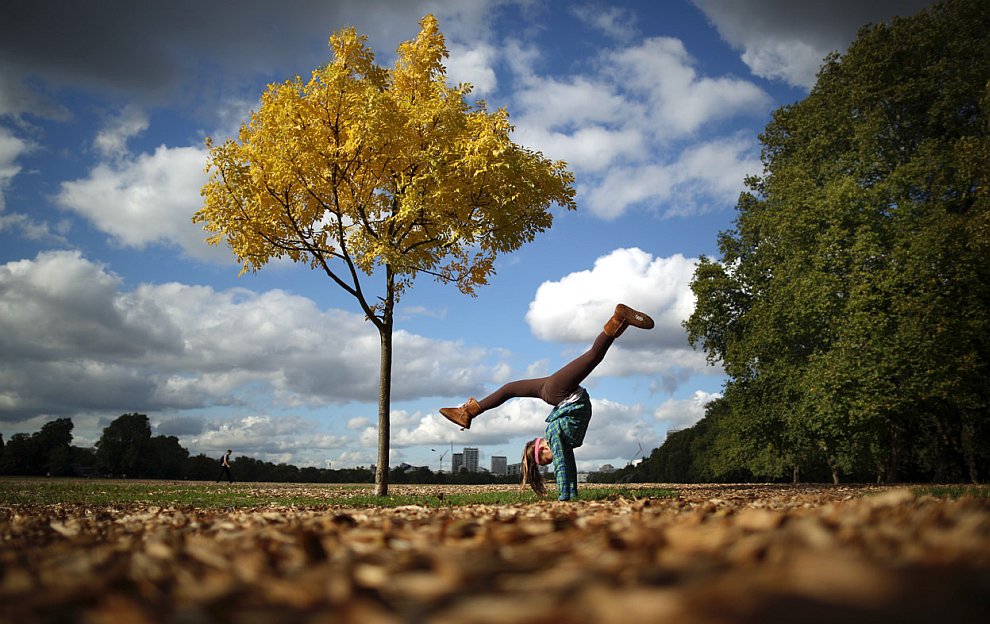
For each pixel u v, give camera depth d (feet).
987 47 69.36
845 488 44.11
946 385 57.72
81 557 8.21
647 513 14.25
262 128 41.11
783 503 21.53
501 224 42.60
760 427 75.56
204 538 10.30
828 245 64.44
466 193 41.32
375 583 5.55
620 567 5.47
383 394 43.16
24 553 9.01
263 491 51.85
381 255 40.04
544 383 29.45
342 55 42.50
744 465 94.99
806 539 6.40
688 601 3.53
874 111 70.54
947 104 69.31
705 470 140.46
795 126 82.64
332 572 5.98
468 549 7.72
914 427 82.69
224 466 89.66
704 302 78.02
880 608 3.39
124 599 5.10
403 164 42.39
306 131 39.78
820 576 3.96
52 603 5.27
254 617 4.30
